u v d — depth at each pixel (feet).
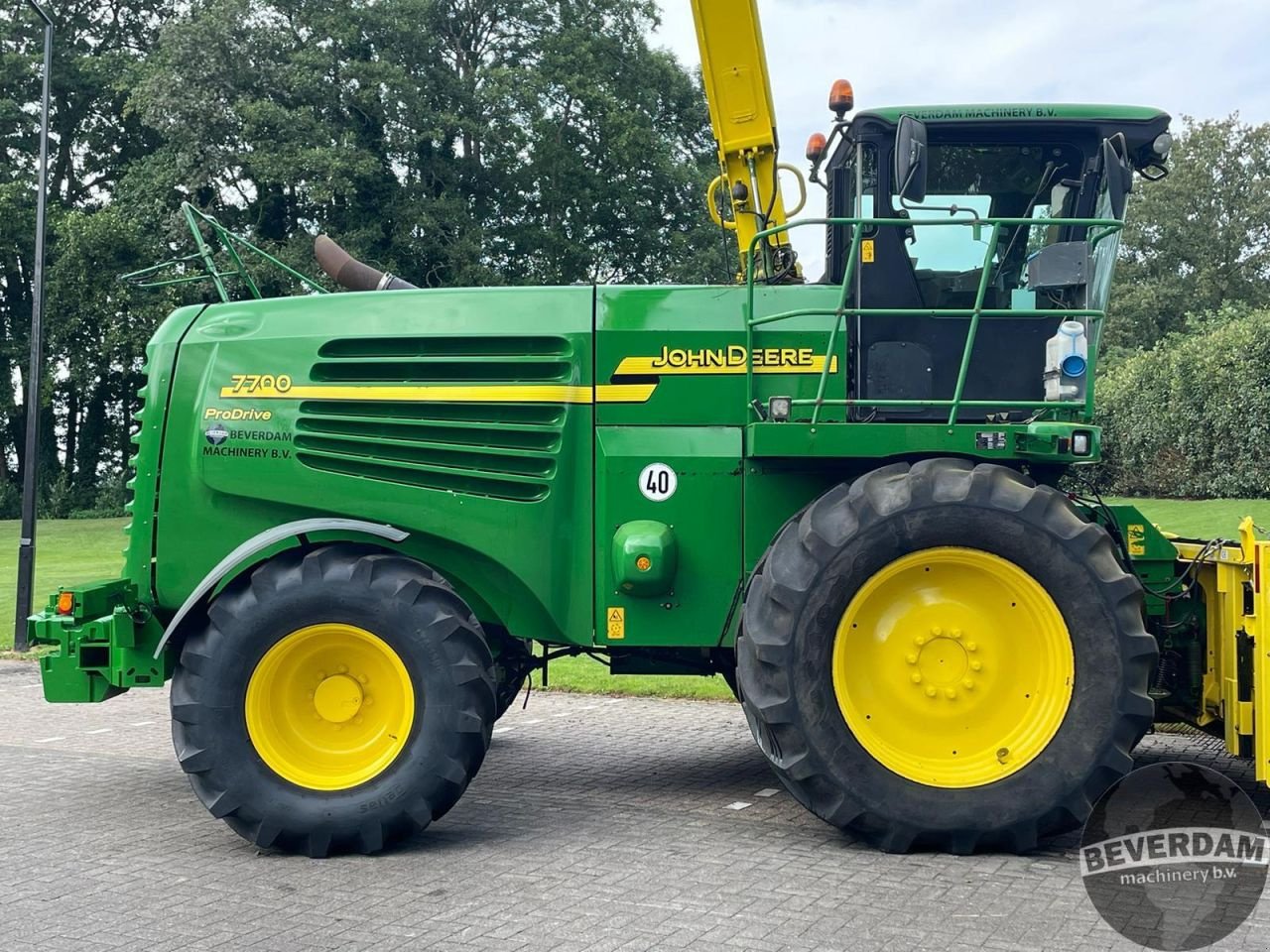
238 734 17.49
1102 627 16.99
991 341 19.30
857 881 15.88
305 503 19.17
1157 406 80.33
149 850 17.93
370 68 108.88
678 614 18.99
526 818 19.52
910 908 14.69
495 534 19.03
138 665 19.80
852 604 17.17
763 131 22.40
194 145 105.50
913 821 16.92
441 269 116.47
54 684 19.94
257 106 104.17
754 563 18.97
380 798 17.35
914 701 17.53
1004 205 19.67
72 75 130.52
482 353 19.31
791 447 18.07
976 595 17.53
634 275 118.73
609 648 20.77
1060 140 19.49
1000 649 17.52
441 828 18.94
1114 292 183.32
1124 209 18.39
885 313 18.37
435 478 19.20
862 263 19.45
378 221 112.37
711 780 22.26
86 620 20.07
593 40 117.39
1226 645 18.54
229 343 19.66
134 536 19.58
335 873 16.65
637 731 27.17
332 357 19.39
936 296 19.52
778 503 19.02
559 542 19.10
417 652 17.60
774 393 19.20
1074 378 18.49
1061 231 19.51
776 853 17.31
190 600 18.11
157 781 22.70
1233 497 74.74
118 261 115.55
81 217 112.98
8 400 130.21
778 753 17.33
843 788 16.98
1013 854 17.17
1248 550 17.66
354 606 17.65
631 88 119.14
